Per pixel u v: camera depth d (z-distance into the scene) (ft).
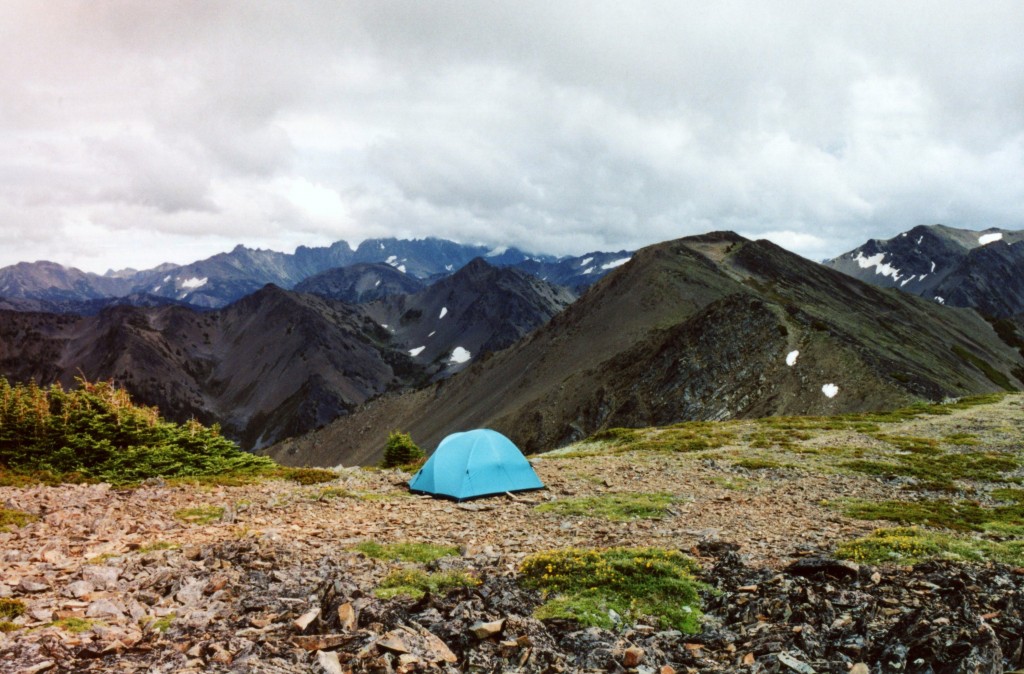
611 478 95.66
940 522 65.98
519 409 557.33
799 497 81.61
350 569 44.68
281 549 48.37
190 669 26.18
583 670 30.76
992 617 34.45
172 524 57.52
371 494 81.35
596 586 41.29
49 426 81.76
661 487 88.38
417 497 81.05
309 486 85.66
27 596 35.32
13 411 80.59
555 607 38.24
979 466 106.01
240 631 31.24
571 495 82.58
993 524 66.85
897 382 378.53
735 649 33.73
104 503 64.23
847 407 371.15
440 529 61.82
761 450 126.93
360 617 34.35
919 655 30.40
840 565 42.50
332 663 27.89
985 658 28.94
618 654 32.07
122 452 82.94
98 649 27.96
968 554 49.57
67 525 54.29
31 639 27.94
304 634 31.53
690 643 34.86
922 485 90.74
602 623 36.04
